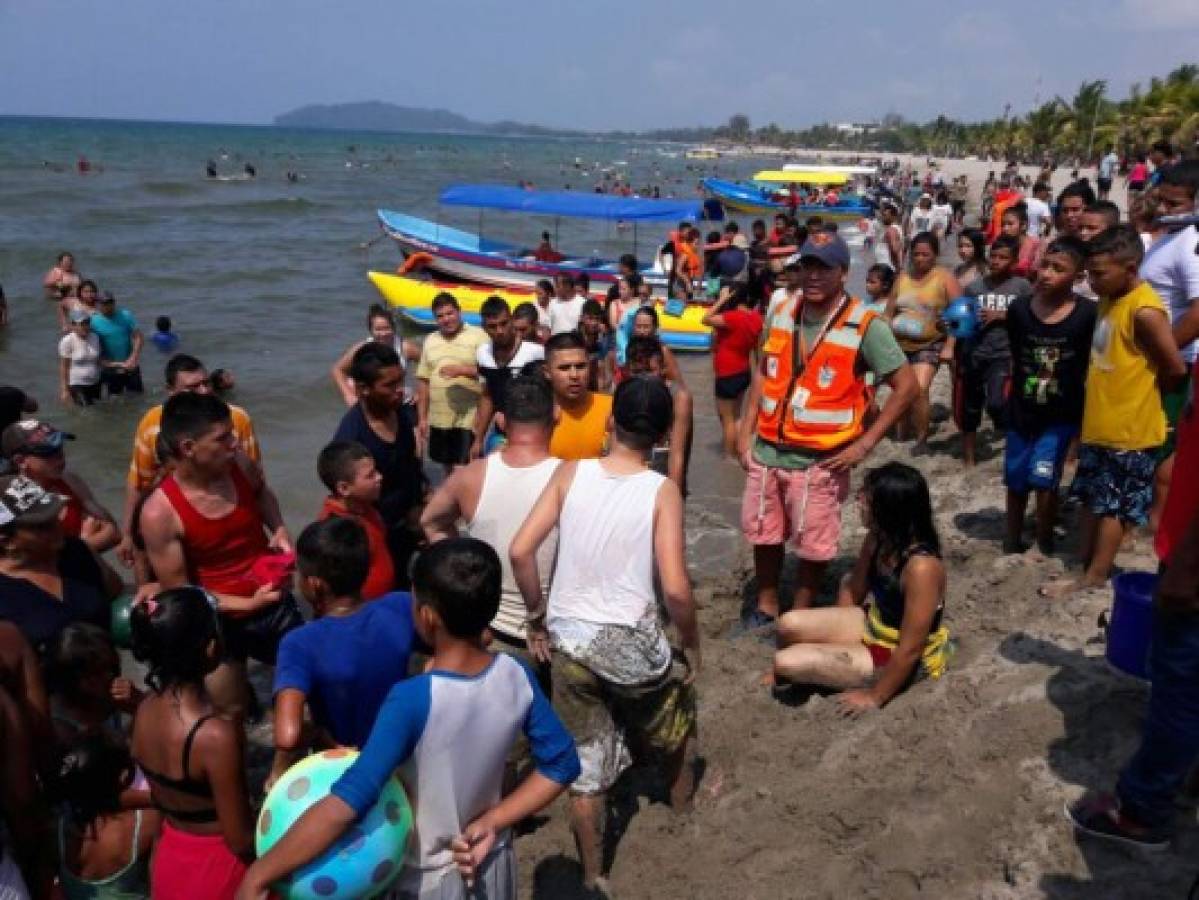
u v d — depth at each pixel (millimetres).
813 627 4855
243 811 3180
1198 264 4957
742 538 8000
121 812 3748
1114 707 3916
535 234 38000
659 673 3734
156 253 25844
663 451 10312
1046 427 5555
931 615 4359
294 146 140375
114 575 4914
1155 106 62625
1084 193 7500
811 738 4410
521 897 3971
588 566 3742
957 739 4004
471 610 2568
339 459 4383
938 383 11609
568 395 5160
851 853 3648
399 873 2639
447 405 8320
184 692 3139
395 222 22516
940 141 143125
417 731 2555
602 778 3834
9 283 20312
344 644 3400
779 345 5430
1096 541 5023
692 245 19844
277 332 17297
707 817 4133
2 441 4891
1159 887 3113
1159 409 4699
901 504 4359
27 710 3504
